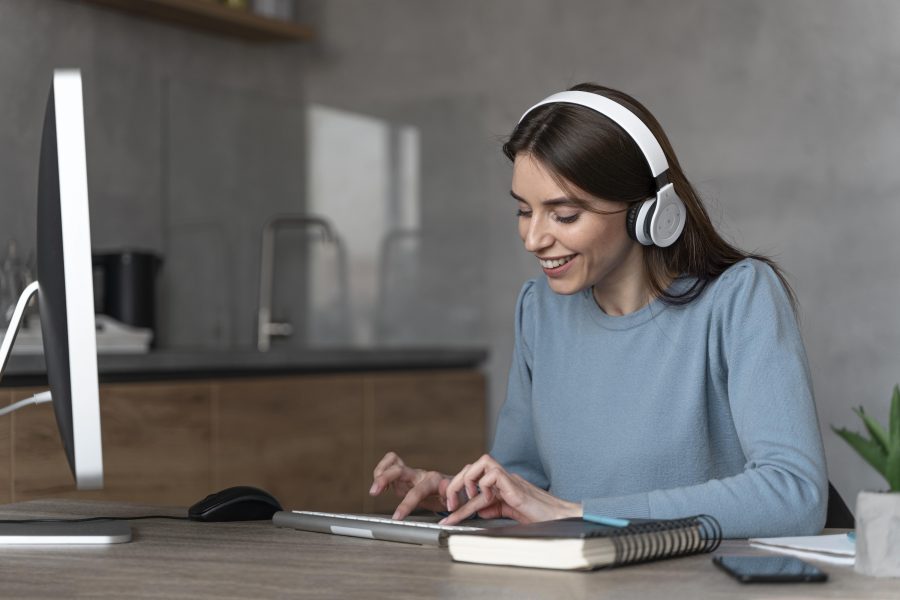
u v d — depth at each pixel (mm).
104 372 3264
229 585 1276
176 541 1600
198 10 4207
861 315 4004
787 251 4117
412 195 4781
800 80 4109
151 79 4289
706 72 4262
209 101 4496
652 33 4359
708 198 4246
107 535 1591
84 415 1460
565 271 1842
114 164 4125
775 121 4148
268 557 1458
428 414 4336
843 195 4039
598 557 1332
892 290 3955
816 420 1740
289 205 4824
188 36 4477
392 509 4176
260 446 3678
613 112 1800
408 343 4793
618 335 1981
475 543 1398
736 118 4215
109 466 3215
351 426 4016
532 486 1664
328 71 4922
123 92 4176
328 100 4914
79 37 4027
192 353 3492
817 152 4078
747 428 1748
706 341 1892
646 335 1954
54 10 3941
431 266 4750
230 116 4578
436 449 4371
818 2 4082
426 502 1917
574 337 2049
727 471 1923
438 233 4734
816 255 4074
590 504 1620
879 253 3980
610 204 1809
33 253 3791
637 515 1598
